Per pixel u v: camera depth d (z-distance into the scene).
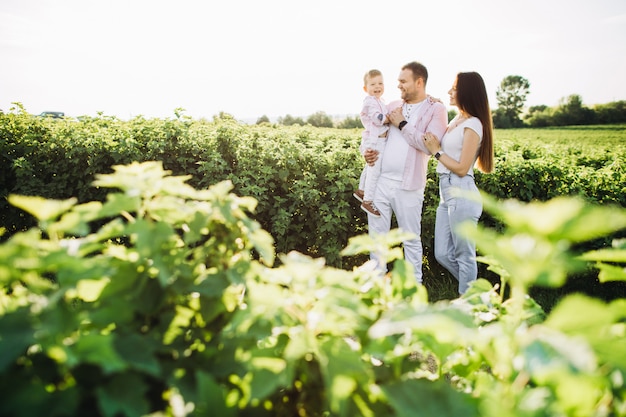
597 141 45.38
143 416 0.78
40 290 0.92
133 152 5.50
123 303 0.97
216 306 1.06
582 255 0.94
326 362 0.87
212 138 5.74
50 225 0.97
